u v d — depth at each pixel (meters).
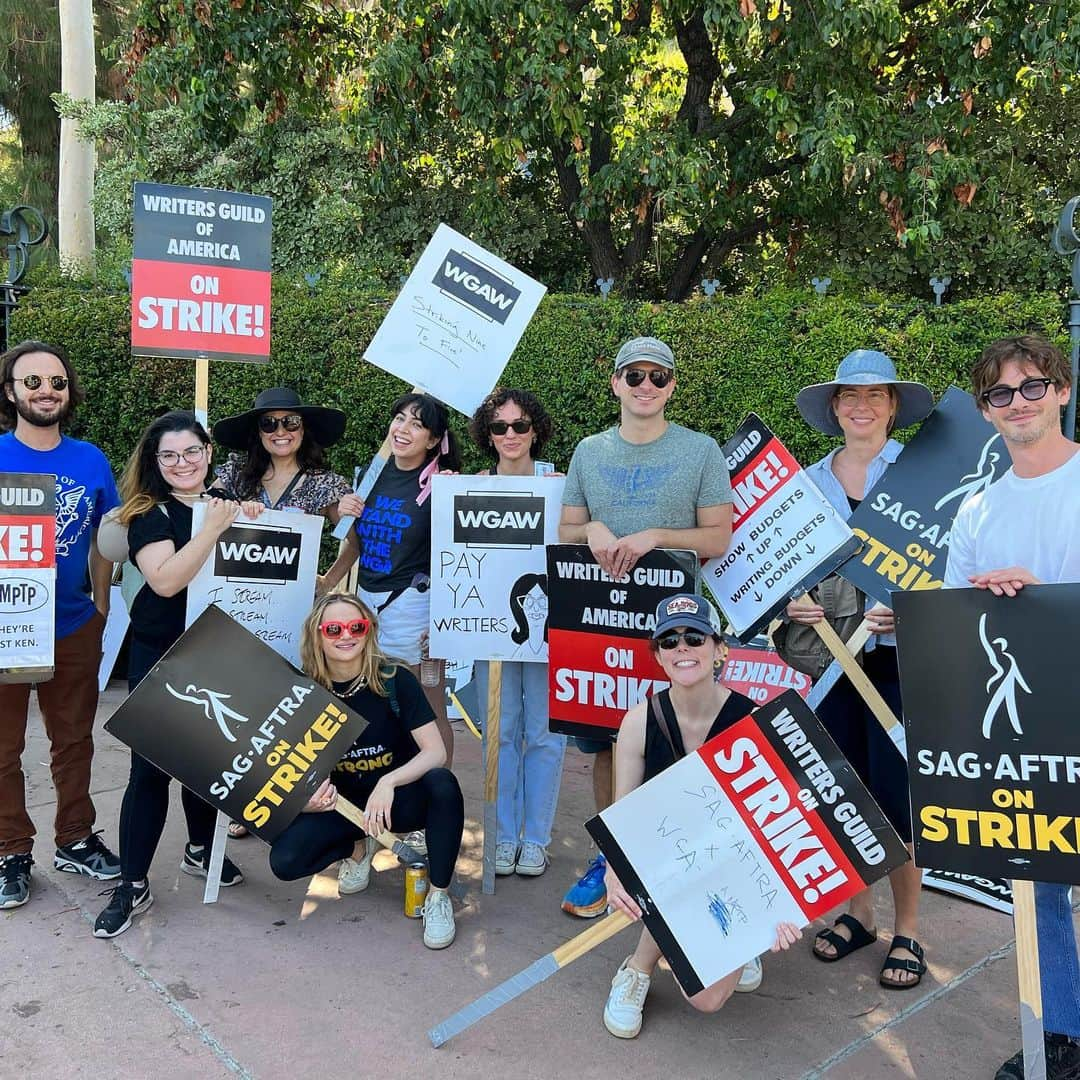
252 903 3.51
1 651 3.22
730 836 2.59
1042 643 2.22
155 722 3.18
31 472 3.47
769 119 7.53
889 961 3.04
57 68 16.69
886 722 2.96
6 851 3.44
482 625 3.68
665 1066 2.62
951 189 7.64
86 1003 2.85
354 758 3.42
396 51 7.31
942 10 8.02
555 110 7.11
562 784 4.85
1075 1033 2.46
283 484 4.07
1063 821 2.20
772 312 5.51
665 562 3.21
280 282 6.54
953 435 3.12
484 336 4.22
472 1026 2.79
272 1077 2.54
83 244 11.98
